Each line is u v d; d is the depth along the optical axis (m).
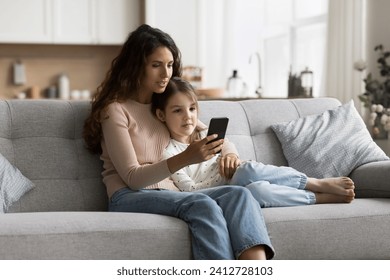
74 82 8.12
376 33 5.78
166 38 2.92
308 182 2.89
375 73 5.82
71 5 7.80
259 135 3.42
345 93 5.93
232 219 2.40
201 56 8.30
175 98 2.92
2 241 2.21
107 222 2.38
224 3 8.39
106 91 2.94
